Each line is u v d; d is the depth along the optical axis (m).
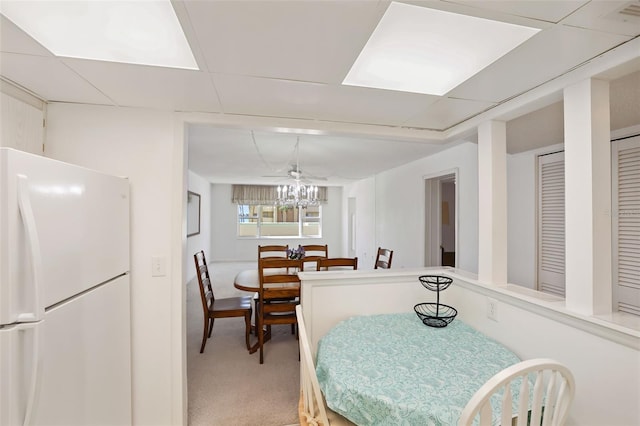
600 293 1.22
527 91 1.52
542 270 2.53
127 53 1.19
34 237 0.90
